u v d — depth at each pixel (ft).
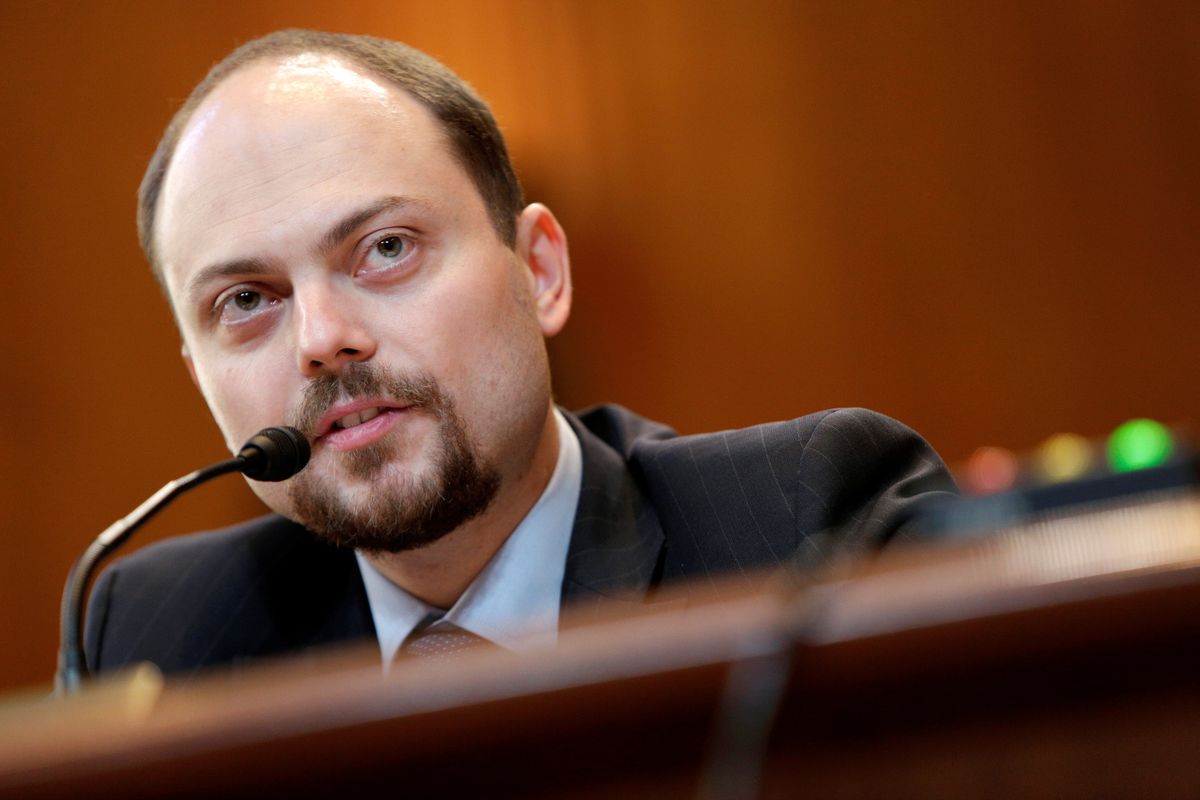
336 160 9.88
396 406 9.87
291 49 10.59
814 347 25.85
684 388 26.16
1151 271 24.85
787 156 26.09
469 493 10.07
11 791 3.85
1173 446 4.64
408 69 10.64
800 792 3.65
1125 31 25.16
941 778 3.59
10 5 26.43
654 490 11.18
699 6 26.40
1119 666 3.47
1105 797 3.50
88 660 12.35
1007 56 25.50
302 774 3.79
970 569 3.92
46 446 26.14
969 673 3.55
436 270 10.00
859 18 26.00
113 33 26.30
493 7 26.43
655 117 26.43
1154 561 3.51
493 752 3.75
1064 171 25.27
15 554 25.95
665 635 3.89
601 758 3.73
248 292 10.03
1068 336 25.09
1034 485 4.72
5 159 26.35
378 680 4.01
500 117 26.50
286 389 9.95
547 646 4.04
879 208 25.84
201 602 12.19
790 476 10.41
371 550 10.34
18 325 26.27
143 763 3.82
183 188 10.23
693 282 26.27
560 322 11.39
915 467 10.59
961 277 25.50
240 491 26.13
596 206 26.48
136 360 26.27
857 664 3.60
